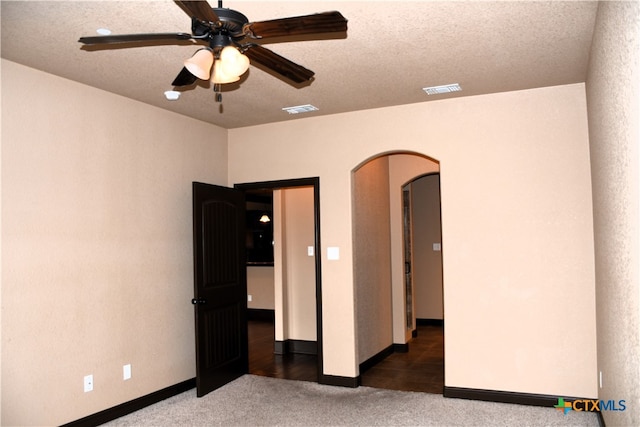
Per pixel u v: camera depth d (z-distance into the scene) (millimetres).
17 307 3385
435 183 8266
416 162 6438
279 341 6301
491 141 4414
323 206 5070
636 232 1913
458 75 3902
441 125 4598
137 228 4379
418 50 3363
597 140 3312
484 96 4453
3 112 3357
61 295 3682
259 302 8867
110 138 4148
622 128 2141
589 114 3867
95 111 4027
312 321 6312
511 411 4039
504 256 4332
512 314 4289
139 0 2590
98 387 3936
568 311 4117
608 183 2781
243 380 5152
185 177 4965
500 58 3547
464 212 4480
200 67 2277
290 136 5270
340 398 4496
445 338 4496
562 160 4184
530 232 4258
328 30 2254
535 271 4230
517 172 4320
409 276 7051
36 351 3488
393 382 4992
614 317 2736
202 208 4801
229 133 5625
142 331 4375
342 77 3898
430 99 4570
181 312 4832
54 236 3652
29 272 3473
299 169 5207
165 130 4738
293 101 4531
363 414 4055
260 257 12352
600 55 2779
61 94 3760
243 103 4574
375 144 4859
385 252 6289
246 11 2748
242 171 5523
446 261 4520
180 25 2896
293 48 3287
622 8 1984
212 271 4895
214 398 4566
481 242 4414
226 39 2322
